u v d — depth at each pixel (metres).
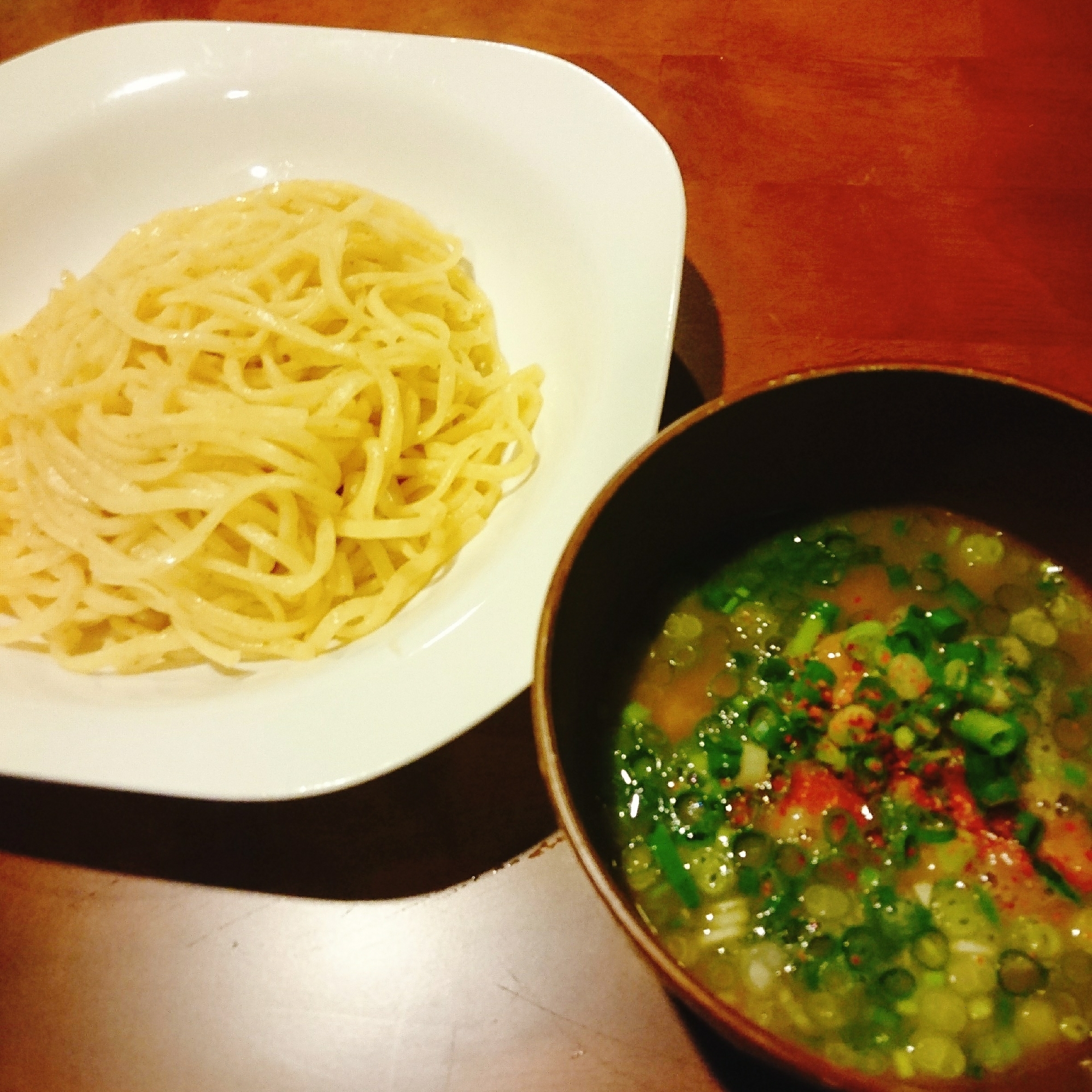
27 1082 0.24
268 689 0.25
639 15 0.36
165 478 0.29
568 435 0.27
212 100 0.33
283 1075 0.24
